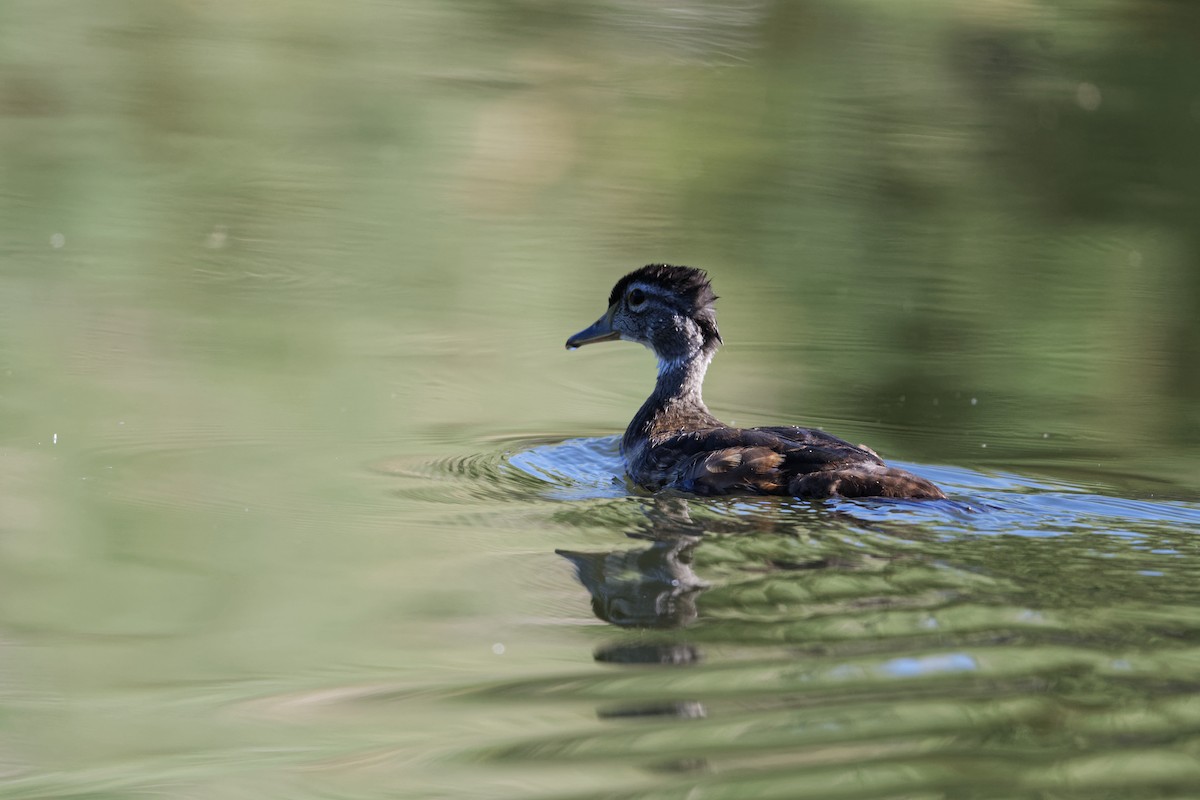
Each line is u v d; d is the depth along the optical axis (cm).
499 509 1322
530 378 1825
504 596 1095
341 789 799
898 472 1323
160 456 1459
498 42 3728
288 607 1075
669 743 832
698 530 1218
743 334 2025
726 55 3691
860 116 3281
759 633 988
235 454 1477
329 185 2719
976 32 3800
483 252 2378
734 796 765
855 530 1209
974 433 1627
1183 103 3394
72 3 3825
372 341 1925
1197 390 1814
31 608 1070
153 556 1187
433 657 980
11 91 3123
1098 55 3678
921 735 830
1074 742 812
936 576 1099
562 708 888
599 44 3756
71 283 2095
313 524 1273
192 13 3847
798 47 3747
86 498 1327
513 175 2847
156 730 883
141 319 1953
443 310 2078
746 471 1341
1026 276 2344
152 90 3212
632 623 1028
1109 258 2458
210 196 2616
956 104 3353
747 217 2623
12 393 1636
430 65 3497
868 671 920
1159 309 2183
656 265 1647
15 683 945
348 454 1497
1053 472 1464
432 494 1369
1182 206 2770
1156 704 865
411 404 1694
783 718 855
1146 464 1502
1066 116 3297
